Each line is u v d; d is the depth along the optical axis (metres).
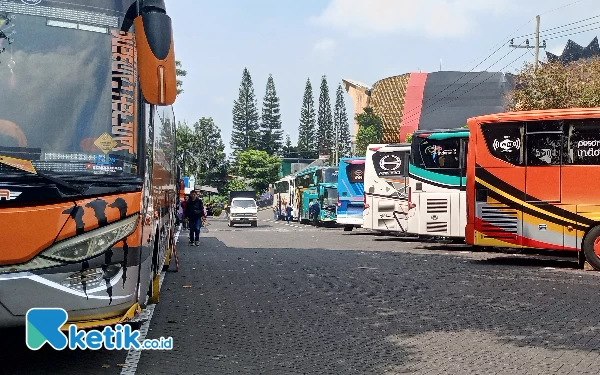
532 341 7.39
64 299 5.37
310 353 6.89
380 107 96.94
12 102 5.72
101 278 5.55
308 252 19.17
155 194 8.31
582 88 26.78
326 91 111.31
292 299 10.34
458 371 6.15
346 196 32.19
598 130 14.34
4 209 5.26
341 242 24.14
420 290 11.24
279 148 103.56
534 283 12.10
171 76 5.69
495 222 15.19
